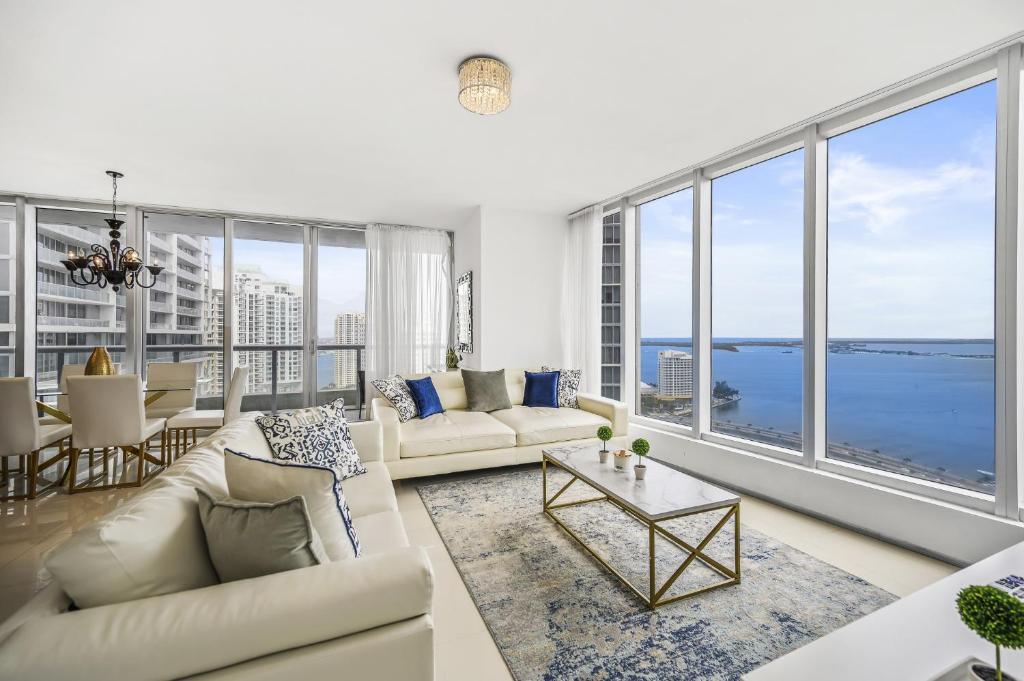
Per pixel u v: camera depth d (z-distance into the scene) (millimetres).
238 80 2391
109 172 3732
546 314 5102
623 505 1979
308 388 5430
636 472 2234
